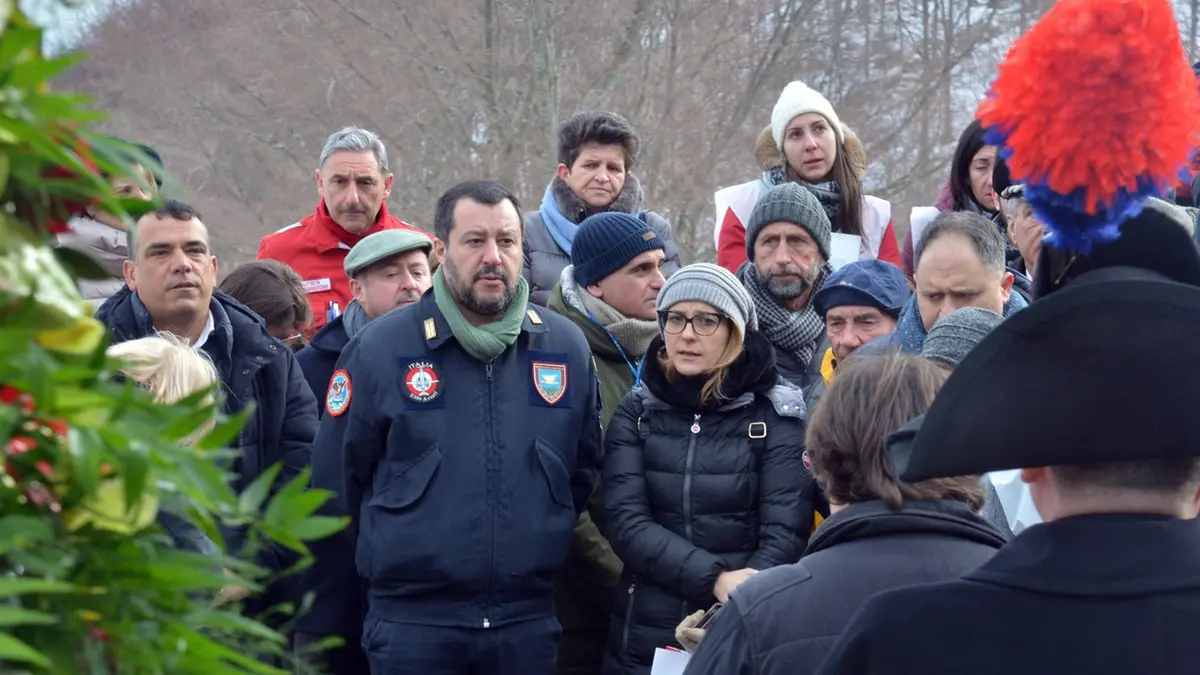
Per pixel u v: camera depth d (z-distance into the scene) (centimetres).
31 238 114
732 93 1253
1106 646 142
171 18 1048
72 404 110
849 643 154
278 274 477
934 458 147
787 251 428
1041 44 143
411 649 351
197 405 116
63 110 112
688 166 1213
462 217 370
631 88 1220
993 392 146
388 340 370
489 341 365
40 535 108
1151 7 139
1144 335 142
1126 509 148
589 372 383
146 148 181
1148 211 152
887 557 194
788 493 362
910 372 204
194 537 147
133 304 392
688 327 366
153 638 116
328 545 379
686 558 357
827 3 1292
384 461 364
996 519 299
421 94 1176
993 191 462
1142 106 140
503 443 362
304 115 1145
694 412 371
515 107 1186
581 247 425
